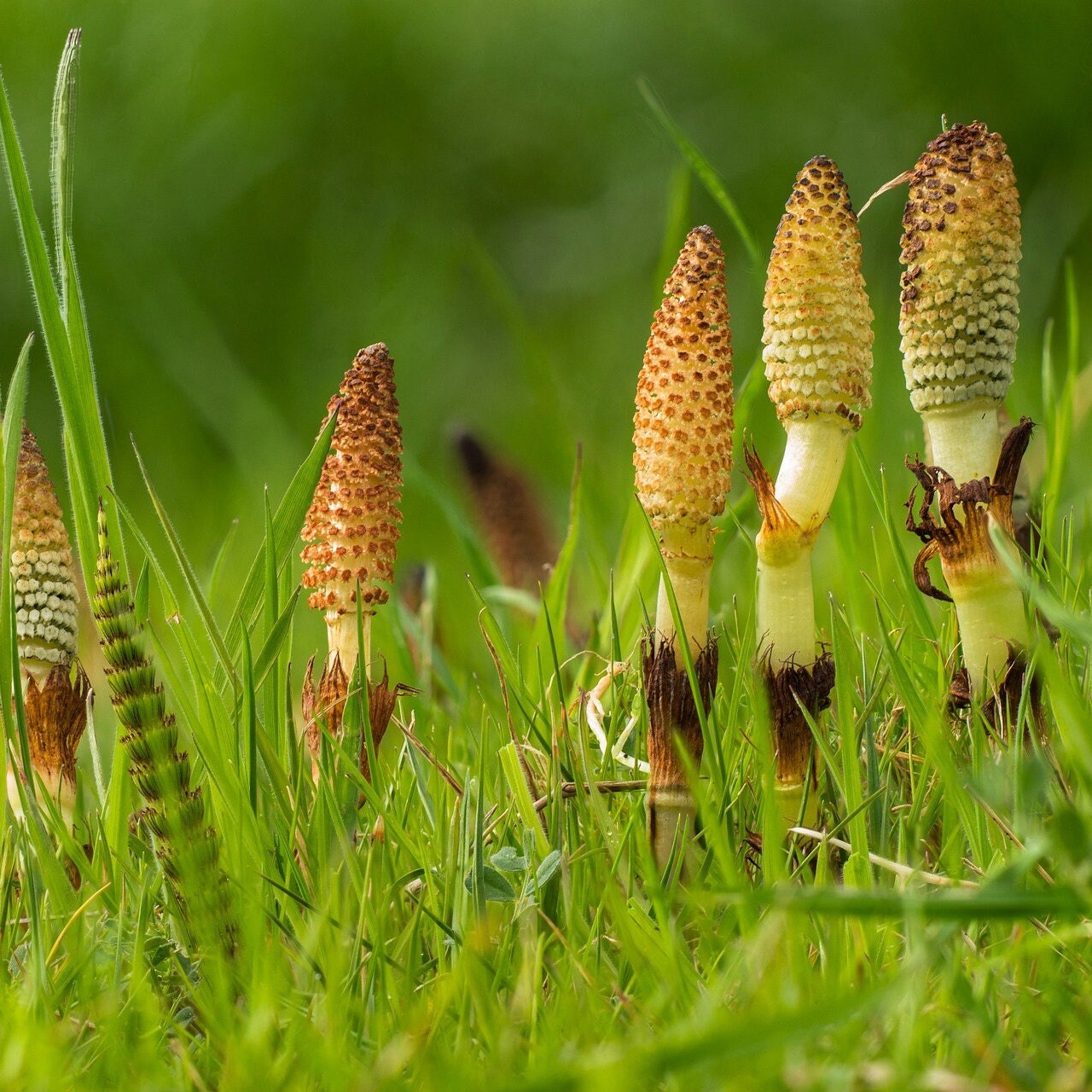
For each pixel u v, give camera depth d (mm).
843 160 5047
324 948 1896
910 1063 1848
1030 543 1996
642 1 5355
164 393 4082
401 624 2121
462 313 5059
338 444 1953
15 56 5168
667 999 1866
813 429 1934
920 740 1974
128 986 1896
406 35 5461
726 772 1947
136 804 1984
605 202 5211
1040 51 4797
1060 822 1856
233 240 5066
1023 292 3967
